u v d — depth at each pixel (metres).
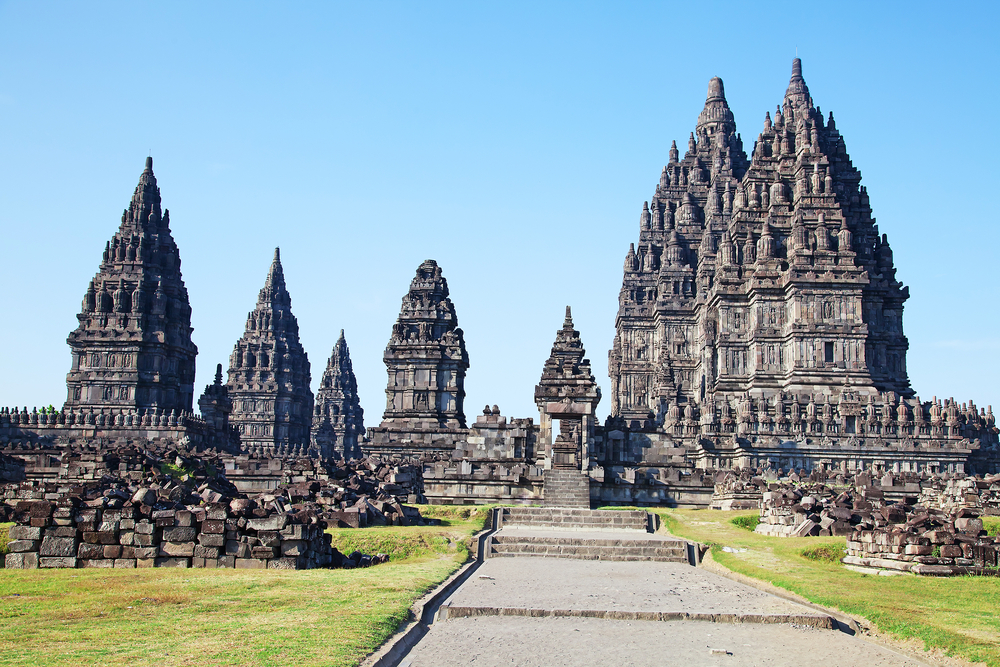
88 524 32.12
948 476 62.81
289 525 32.19
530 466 61.16
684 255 142.25
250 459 61.81
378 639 20.25
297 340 179.25
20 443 87.75
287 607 23.42
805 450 92.56
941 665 20.11
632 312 144.00
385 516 45.41
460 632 22.25
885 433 93.75
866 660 20.17
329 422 191.38
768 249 111.44
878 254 116.31
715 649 20.59
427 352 109.69
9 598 24.62
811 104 136.12
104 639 19.75
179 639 19.75
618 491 61.16
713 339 118.00
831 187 110.75
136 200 122.06
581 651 20.33
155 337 115.31
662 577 32.38
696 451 93.75
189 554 31.98
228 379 169.50
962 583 29.30
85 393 112.56
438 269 115.56
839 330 105.06
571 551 38.72
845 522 42.91
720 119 161.38
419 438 102.94
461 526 45.34
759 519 50.03
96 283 117.25
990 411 99.25
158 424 101.19
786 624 23.95
